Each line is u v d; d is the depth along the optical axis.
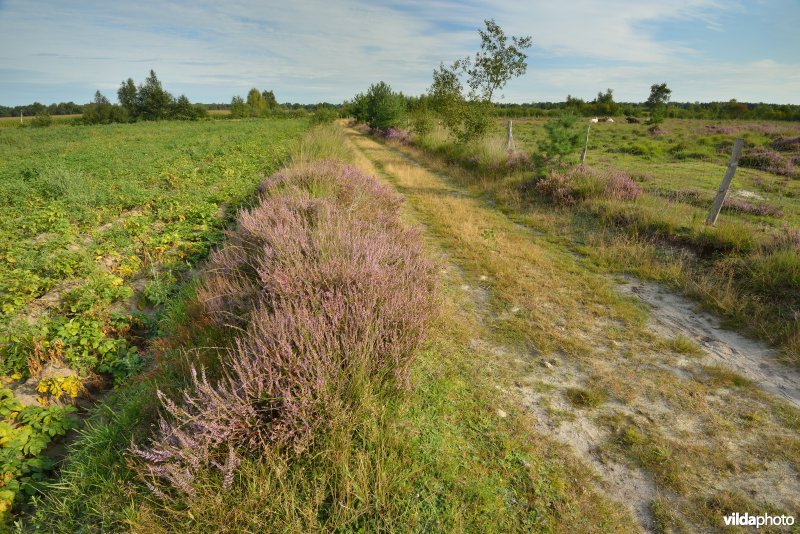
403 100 34.25
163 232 7.45
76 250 6.23
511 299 5.34
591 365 4.02
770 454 2.97
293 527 2.18
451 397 3.46
